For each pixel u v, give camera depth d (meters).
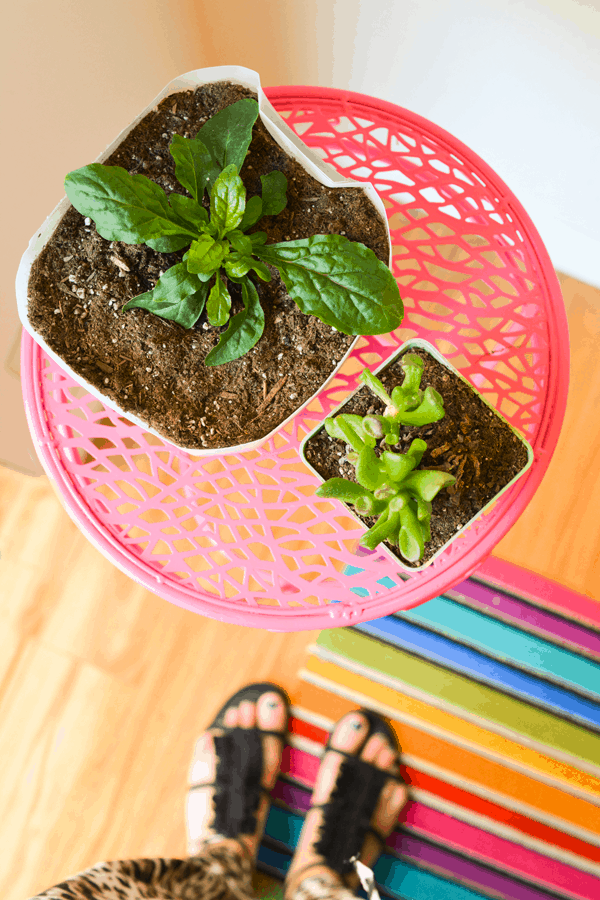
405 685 1.31
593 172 1.15
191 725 1.34
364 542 0.94
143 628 1.35
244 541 1.04
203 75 0.99
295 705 1.33
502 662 1.31
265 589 1.04
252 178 1.00
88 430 1.04
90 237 0.99
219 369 1.00
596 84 1.06
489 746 1.31
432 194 1.28
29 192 1.10
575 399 1.33
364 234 1.00
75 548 1.35
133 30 1.11
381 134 1.23
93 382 0.99
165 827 1.33
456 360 1.26
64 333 0.99
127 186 0.94
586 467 1.33
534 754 1.30
